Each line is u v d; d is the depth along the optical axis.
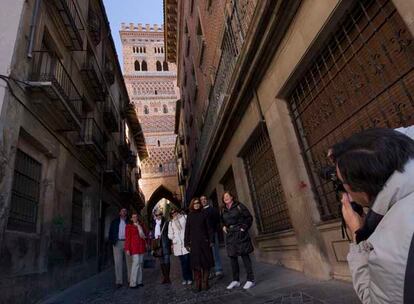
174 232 6.79
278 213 6.77
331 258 4.58
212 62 10.90
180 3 18.44
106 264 13.16
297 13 4.68
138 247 7.26
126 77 41.75
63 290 7.34
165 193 39.19
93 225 11.20
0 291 4.89
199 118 15.96
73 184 9.44
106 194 14.18
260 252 8.11
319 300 3.48
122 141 19.41
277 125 5.75
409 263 0.78
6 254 5.26
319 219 4.87
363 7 3.51
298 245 5.35
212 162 12.96
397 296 0.80
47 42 8.27
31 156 6.95
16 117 6.00
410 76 2.95
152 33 46.19
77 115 8.39
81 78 10.80
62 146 8.52
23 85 6.34
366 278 1.04
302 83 5.14
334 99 4.28
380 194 0.95
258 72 6.30
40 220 7.11
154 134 38.88
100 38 13.95
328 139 4.52
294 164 5.28
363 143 1.02
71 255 8.47
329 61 4.33
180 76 25.16
